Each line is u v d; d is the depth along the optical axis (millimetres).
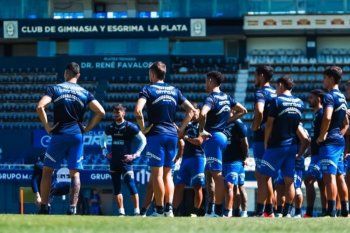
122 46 61406
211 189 24953
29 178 45906
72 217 16438
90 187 45594
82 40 61719
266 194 22781
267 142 22594
